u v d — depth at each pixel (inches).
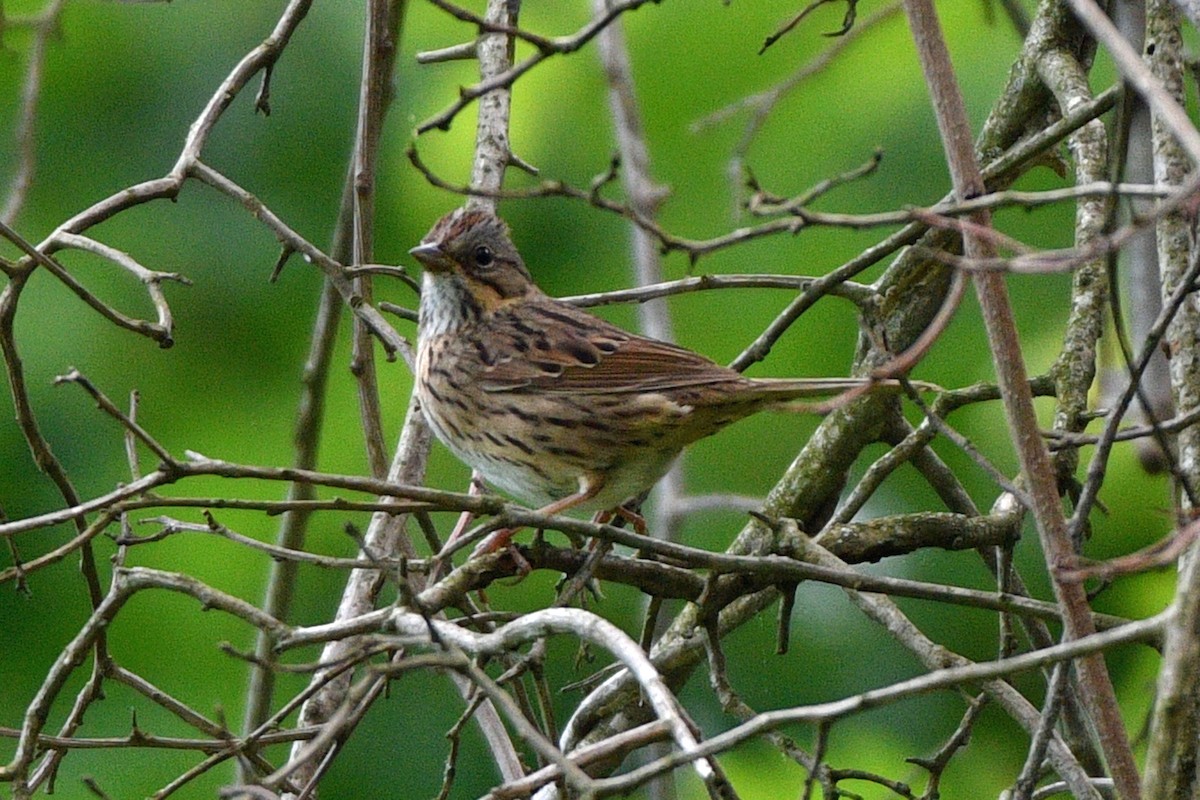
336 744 310.0
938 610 502.3
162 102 546.9
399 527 383.2
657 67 508.7
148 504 291.0
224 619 502.9
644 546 309.4
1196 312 339.0
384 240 551.5
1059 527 292.2
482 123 421.4
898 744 502.9
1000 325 293.0
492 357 405.7
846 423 405.1
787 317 386.6
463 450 414.9
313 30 550.6
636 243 469.4
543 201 545.3
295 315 543.2
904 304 407.5
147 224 543.5
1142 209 350.0
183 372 533.6
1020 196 252.4
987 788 497.7
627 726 374.6
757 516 354.0
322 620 512.1
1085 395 384.5
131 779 489.1
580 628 264.8
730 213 501.7
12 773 316.8
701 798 482.6
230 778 491.2
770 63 503.2
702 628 354.0
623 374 398.0
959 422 494.0
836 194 493.4
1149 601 471.5
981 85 487.5
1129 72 224.4
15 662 506.6
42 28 407.8
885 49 494.0
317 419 430.0
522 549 329.7
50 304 528.1
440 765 519.2
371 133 406.3
